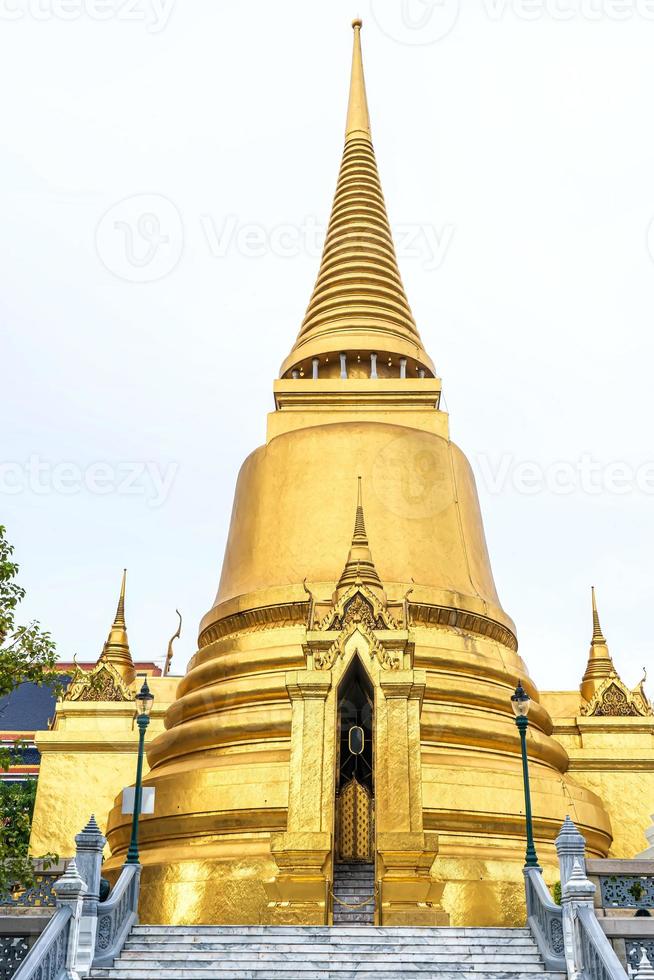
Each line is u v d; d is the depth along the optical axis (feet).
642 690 111.14
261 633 89.25
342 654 74.64
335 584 89.61
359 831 73.87
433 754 79.66
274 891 66.33
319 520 95.81
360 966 52.95
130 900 60.13
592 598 122.31
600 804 88.69
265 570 95.61
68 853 100.58
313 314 120.37
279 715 81.51
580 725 107.14
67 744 105.50
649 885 56.39
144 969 52.47
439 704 84.38
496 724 84.28
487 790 77.10
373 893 70.18
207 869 72.08
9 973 51.47
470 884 71.31
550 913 54.49
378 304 118.01
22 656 59.06
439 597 90.94
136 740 105.50
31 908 57.88
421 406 107.65
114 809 87.30
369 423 102.06
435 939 56.80
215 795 76.79
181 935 57.77
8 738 173.47
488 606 95.14
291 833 67.46
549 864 75.10
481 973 51.65
